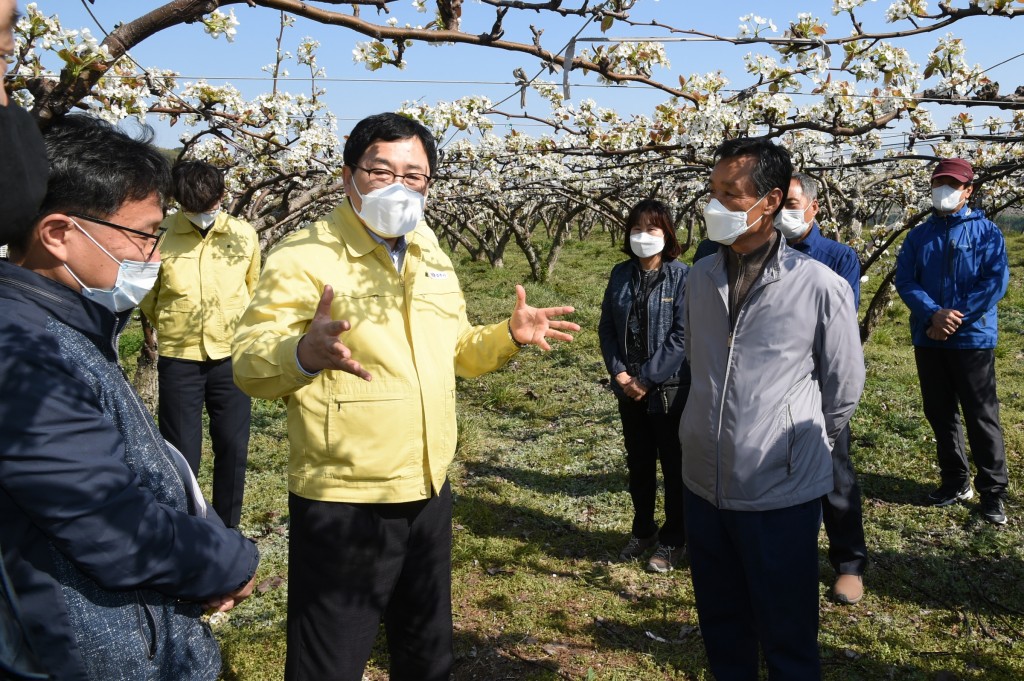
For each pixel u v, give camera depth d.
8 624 1.04
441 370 2.12
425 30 2.24
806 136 6.42
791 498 2.36
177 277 3.99
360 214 2.03
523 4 2.28
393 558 2.08
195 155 7.31
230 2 2.03
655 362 3.53
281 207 7.04
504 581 3.78
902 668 3.01
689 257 17.33
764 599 2.40
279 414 6.74
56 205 1.28
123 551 1.22
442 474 2.14
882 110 4.27
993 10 2.52
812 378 2.44
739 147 2.32
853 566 3.56
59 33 2.40
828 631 3.29
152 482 1.41
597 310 11.82
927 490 4.80
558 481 5.16
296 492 2.05
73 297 1.31
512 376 7.96
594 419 6.54
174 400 4.06
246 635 3.28
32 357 1.17
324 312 1.68
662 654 3.16
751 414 2.37
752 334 2.39
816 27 3.15
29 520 1.21
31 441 1.14
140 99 3.79
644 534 3.99
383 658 3.16
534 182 9.78
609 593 3.66
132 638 1.32
